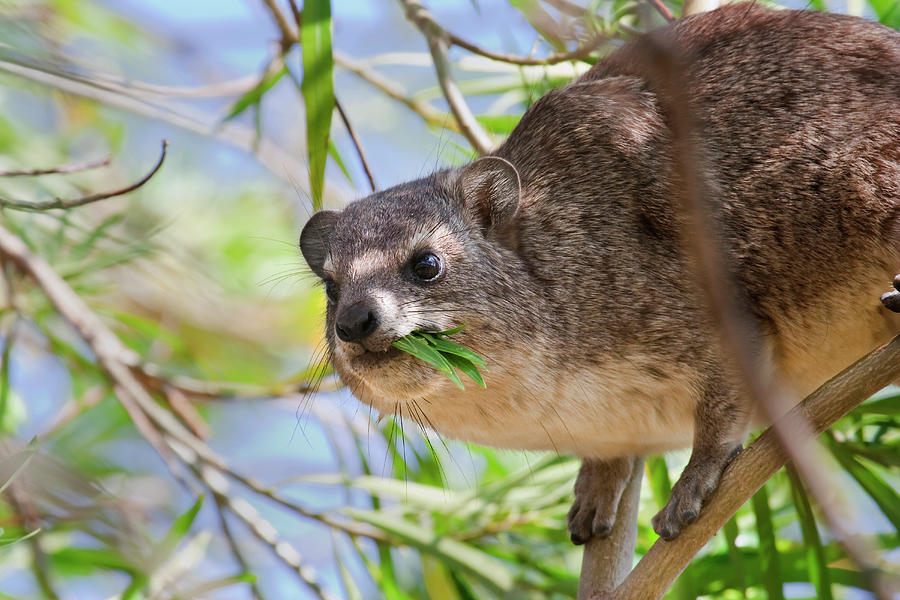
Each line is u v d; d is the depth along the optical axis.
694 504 8.85
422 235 10.02
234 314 17.42
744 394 9.62
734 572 11.29
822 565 10.56
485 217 10.39
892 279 9.74
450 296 9.92
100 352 12.62
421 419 10.42
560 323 10.13
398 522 11.73
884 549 11.38
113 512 11.35
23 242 13.25
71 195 15.14
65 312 12.64
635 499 10.30
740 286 9.90
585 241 10.26
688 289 9.94
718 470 9.30
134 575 11.41
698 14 10.71
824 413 8.13
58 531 11.81
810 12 10.48
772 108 10.04
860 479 11.12
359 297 9.54
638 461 10.49
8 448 10.88
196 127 14.07
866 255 9.78
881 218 9.75
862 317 9.88
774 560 10.62
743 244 9.93
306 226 11.01
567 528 10.32
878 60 10.12
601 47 10.89
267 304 17.77
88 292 14.06
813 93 10.03
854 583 10.73
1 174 9.88
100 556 11.91
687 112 5.52
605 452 10.40
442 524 12.33
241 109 12.52
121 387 12.47
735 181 9.98
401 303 9.62
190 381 13.35
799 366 10.18
